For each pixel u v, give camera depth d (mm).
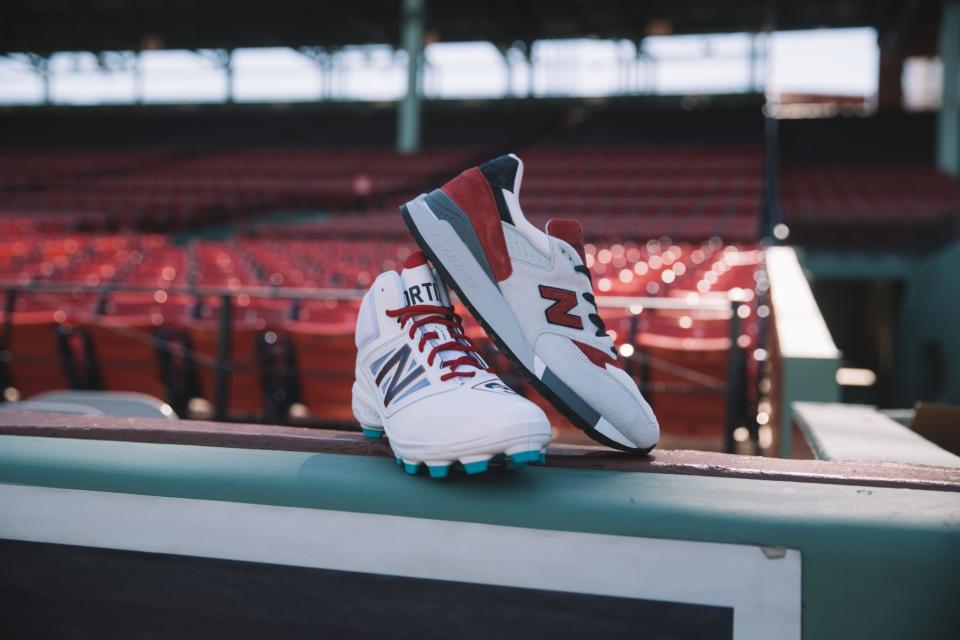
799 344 3166
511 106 28016
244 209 16391
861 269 13000
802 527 810
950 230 10781
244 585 941
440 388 934
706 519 831
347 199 17266
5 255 9047
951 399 10328
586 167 19703
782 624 810
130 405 1977
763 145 21891
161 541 964
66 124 29703
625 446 996
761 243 10352
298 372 3992
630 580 846
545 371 986
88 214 14227
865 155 23844
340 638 916
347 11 22750
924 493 838
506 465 916
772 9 22219
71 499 991
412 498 903
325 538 921
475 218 1014
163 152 25031
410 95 20953
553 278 1018
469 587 885
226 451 1010
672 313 4234
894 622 787
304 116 29156
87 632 983
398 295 1045
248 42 27125
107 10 23750
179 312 4883
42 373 4359
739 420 3664
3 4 23391
